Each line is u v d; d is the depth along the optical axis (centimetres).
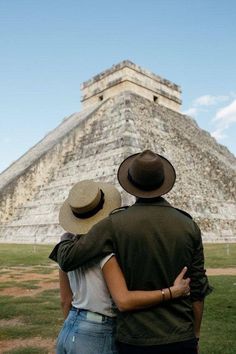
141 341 266
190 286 290
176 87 4906
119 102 3997
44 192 3719
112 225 288
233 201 3878
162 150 3666
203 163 4047
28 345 652
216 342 646
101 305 306
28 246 2792
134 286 278
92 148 3709
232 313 828
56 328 746
